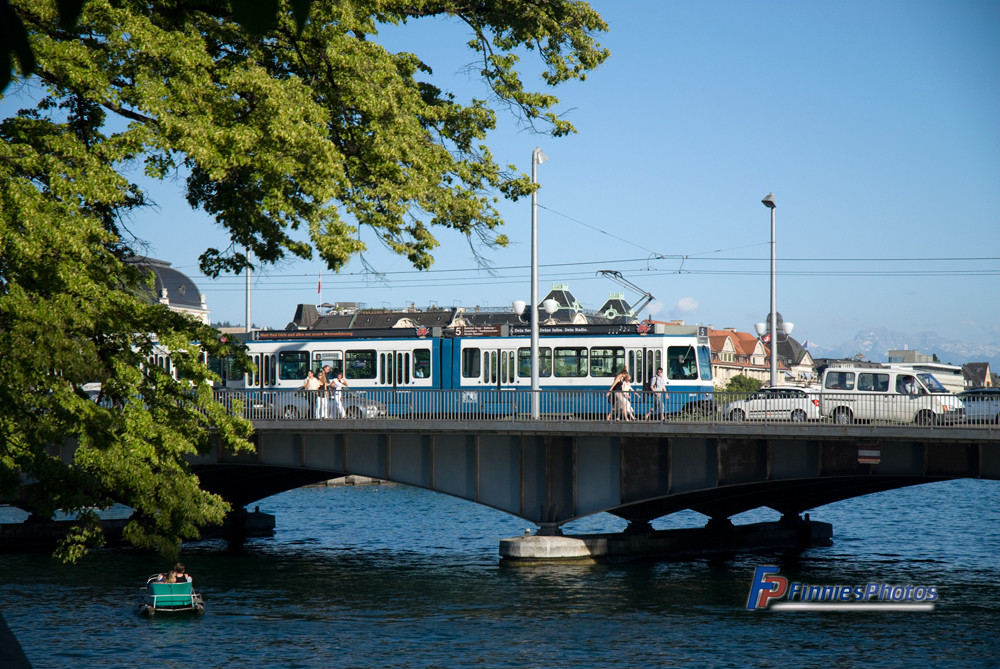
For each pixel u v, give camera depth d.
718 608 33.22
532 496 40.56
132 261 21.22
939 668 26.30
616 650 27.86
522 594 35.53
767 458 36.72
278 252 21.42
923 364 66.50
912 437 33.56
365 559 45.09
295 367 51.09
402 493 82.50
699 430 36.84
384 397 45.94
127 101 18.61
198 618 31.86
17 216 16.28
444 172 23.89
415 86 24.52
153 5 19.17
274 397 43.03
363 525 60.06
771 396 41.09
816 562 44.47
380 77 21.42
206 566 42.94
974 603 34.69
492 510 69.38
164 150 18.41
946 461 33.91
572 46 26.80
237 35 20.59
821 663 26.70
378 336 49.97
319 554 46.91
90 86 17.81
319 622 31.25
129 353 19.19
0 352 17.05
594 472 39.66
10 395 17.34
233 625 30.84
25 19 17.30
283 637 29.33
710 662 26.73
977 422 34.19
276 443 42.19
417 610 32.97
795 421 36.19
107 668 26.00
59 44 17.44
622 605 33.66
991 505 75.56
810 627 30.84
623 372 42.69
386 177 21.48
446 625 30.84
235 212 20.62
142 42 18.03
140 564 43.19
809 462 36.22
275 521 58.88
